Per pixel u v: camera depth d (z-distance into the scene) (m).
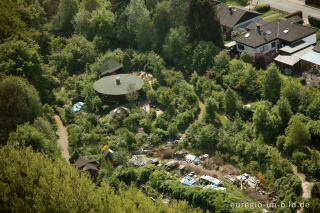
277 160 64.75
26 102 84.94
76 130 83.44
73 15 131.62
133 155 77.12
